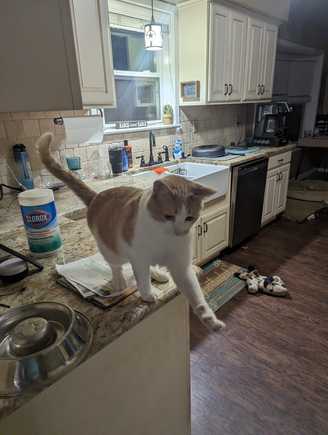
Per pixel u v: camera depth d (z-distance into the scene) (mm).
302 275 2484
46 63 667
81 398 667
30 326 626
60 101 709
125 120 2525
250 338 1822
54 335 635
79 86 732
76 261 918
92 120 1923
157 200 628
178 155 2801
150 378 871
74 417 666
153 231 643
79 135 1913
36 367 562
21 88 645
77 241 1100
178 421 1074
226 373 1592
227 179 2557
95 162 2258
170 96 2781
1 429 532
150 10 2377
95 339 630
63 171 866
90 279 821
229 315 2020
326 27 4328
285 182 3545
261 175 2963
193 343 1795
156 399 925
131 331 746
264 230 3420
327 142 4266
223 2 2447
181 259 713
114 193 778
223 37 2531
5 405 516
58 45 676
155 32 2078
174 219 640
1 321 675
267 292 2221
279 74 4008
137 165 2529
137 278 717
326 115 4785
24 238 1143
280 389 1494
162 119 2799
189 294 753
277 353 1708
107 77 1823
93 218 778
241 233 2928
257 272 2473
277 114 3346
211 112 3203
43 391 572
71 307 721
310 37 4098
